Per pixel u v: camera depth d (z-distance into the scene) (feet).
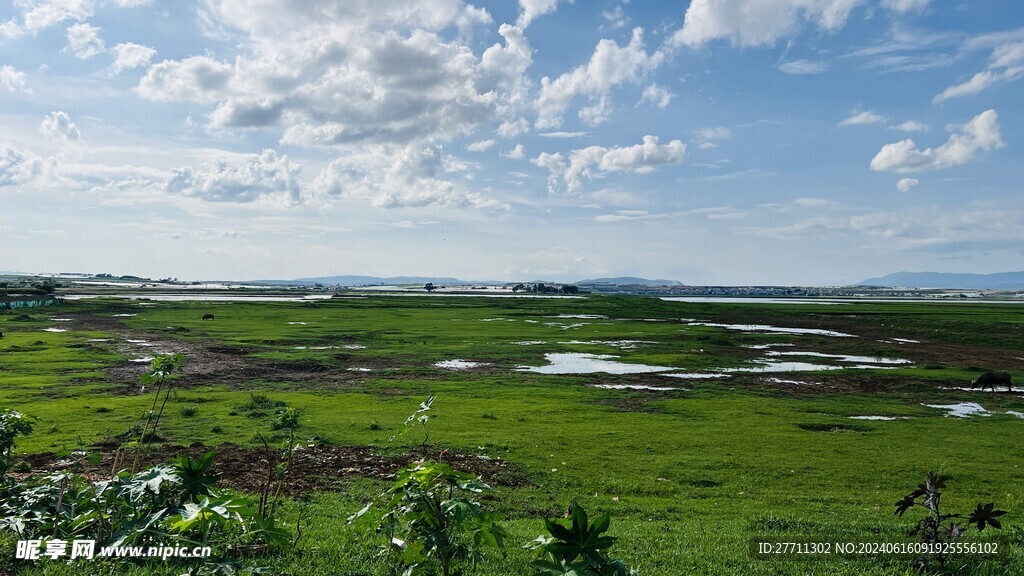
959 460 85.15
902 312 411.75
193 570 20.49
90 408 100.22
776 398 134.82
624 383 150.30
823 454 86.94
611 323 338.75
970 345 250.16
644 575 34.65
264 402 110.42
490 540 18.60
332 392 129.70
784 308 484.33
